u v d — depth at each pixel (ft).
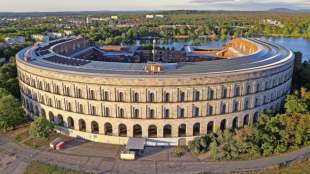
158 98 342.85
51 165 317.63
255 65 393.50
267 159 320.29
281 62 414.00
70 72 357.20
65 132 382.22
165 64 394.11
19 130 398.01
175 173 302.86
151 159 329.52
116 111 350.84
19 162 325.01
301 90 429.79
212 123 370.53
